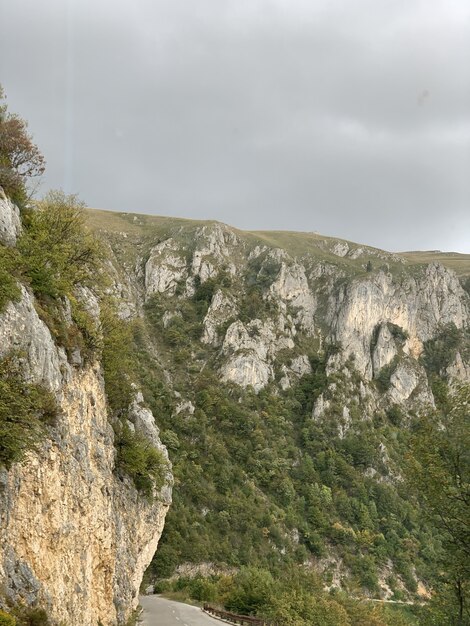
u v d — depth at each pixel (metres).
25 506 18.70
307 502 120.69
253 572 63.91
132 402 47.81
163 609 54.09
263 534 105.31
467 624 26.80
